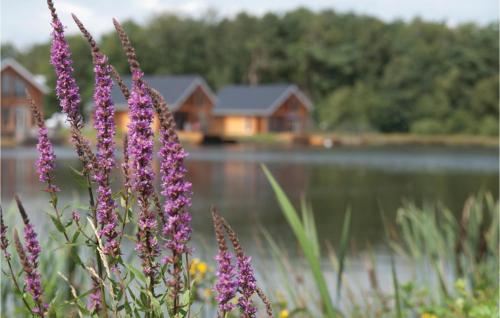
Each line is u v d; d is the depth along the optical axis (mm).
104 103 2965
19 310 4629
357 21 108875
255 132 83375
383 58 102250
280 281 8539
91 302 3090
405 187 31922
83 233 3029
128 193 2961
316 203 25438
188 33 105500
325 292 4664
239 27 108500
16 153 52750
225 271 2705
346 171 41406
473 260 7512
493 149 73750
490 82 92250
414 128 92688
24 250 2996
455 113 93625
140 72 2832
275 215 21266
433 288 7629
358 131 93062
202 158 52000
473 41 96438
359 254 13477
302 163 48219
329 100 97312
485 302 5633
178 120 79938
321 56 102188
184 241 2824
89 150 2979
